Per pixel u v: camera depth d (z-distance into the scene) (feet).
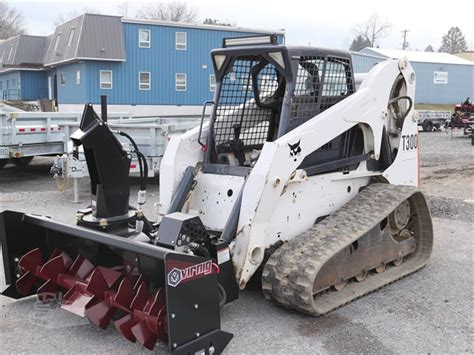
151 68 99.66
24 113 35.17
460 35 363.15
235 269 14.51
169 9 220.02
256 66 17.61
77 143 14.38
